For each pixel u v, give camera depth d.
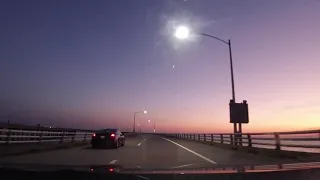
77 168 4.58
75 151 22.19
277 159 17.19
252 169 4.36
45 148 23.16
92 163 13.74
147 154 20.03
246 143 25.91
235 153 22.12
